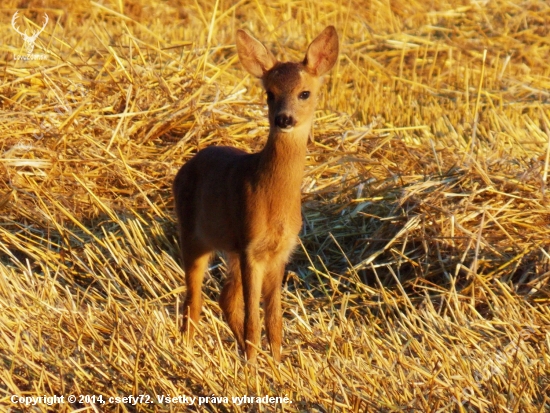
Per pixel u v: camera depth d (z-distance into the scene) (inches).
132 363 519.8
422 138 958.4
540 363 542.9
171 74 940.6
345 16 1433.3
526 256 679.7
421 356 546.3
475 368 532.7
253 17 1427.2
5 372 489.4
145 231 748.6
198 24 1408.7
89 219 764.6
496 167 804.0
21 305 607.8
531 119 1026.7
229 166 604.4
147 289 671.1
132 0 1445.6
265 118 904.3
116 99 882.1
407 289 681.6
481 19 1366.9
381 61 1234.6
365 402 477.1
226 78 1047.0
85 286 689.0
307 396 485.7
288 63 600.4
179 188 647.8
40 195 770.8
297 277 700.0
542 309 620.4
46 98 870.4
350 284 689.0
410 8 1460.4
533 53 1240.8
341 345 566.6
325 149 858.1
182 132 872.3
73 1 1432.1
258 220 574.9
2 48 998.4
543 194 730.2
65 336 558.9
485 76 1161.4
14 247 722.8
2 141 805.9
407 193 738.8
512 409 479.8
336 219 761.6
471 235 684.1
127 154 827.4
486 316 635.5
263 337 651.5
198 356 558.3
